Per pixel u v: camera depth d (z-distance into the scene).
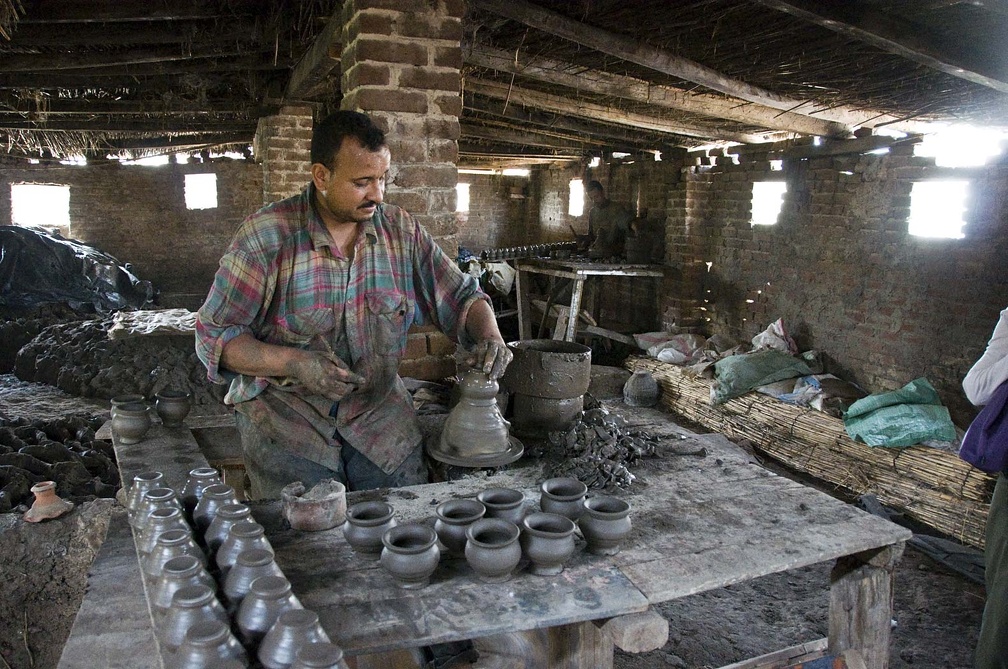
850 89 4.48
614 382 7.73
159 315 5.91
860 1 3.05
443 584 1.64
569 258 9.12
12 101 6.16
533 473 2.31
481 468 2.34
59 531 3.21
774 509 2.09
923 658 3.16
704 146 8.23
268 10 4.28
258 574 1.53
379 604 1.55
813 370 6.46
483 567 1.62
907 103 4.68
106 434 3.19
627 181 9.63
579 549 1.82
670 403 7.10
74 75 5.40
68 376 5.70
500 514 1.88
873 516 2.06
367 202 2.10
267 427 2.30
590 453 2.32
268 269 2.18
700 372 6.88
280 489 2.31
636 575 1.69
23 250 8.16
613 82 4.89
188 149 11.30
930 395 5.14
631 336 8.34
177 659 1.26
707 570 1.71
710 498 2.15
